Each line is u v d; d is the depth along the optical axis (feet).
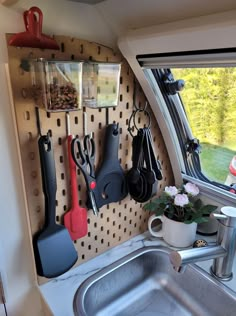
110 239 3.46
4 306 2.99
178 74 3.20
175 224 3.43
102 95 2.59
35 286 3.11
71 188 2.83
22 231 2.86
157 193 3.82
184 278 3.31
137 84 3.10
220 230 2.96
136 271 3.46
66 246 2.83
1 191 2.62
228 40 2.00
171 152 3.70
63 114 2.60
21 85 2.31
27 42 2.23
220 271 3.03
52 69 2.18
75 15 2.52
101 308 3.16
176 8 2.12
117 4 2.45
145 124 3.35
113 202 3.30
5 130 2.48
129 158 3.31
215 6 1.92
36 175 2.60
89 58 2.64
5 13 2.19
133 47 2.66
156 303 3.35
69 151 2.71
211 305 3.04
